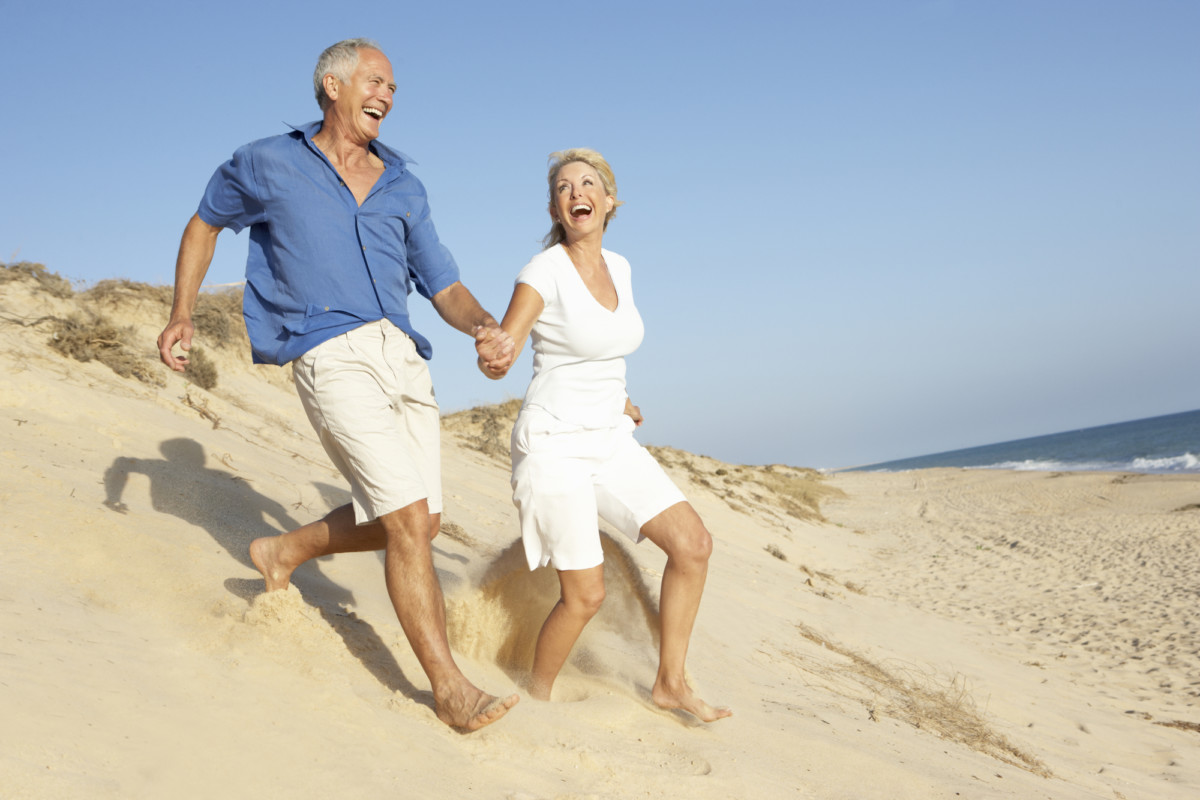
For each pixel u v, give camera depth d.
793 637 7.35
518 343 3.15
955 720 5.61
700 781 2.75
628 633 4.34
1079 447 122.81
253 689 2.40
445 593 3.88
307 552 3.09
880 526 25.83
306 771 2.06
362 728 2.38
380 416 2.81
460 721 2.60
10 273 8.15
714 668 4.75
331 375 2.81
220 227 3.07
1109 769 5.53
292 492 5.75
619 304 3.43
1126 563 15.38
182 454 5.48
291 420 9.43
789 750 3.38
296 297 2.91
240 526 4.39
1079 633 10.54
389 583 2.75
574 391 3.33
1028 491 31.61
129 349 8.05
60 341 7.09
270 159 2.89
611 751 2.86
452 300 3.17
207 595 3.05
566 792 2.40
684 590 3.32
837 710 4.79
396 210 3.02
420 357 3.10
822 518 25.50
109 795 1.68
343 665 2.82
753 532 17.27
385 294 2.97
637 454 3.42
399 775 2.19
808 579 12.52
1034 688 7.80
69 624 2.49
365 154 3.09
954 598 13.23
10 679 1.97
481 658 3.61
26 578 2.80
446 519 7.23
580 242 3.43
